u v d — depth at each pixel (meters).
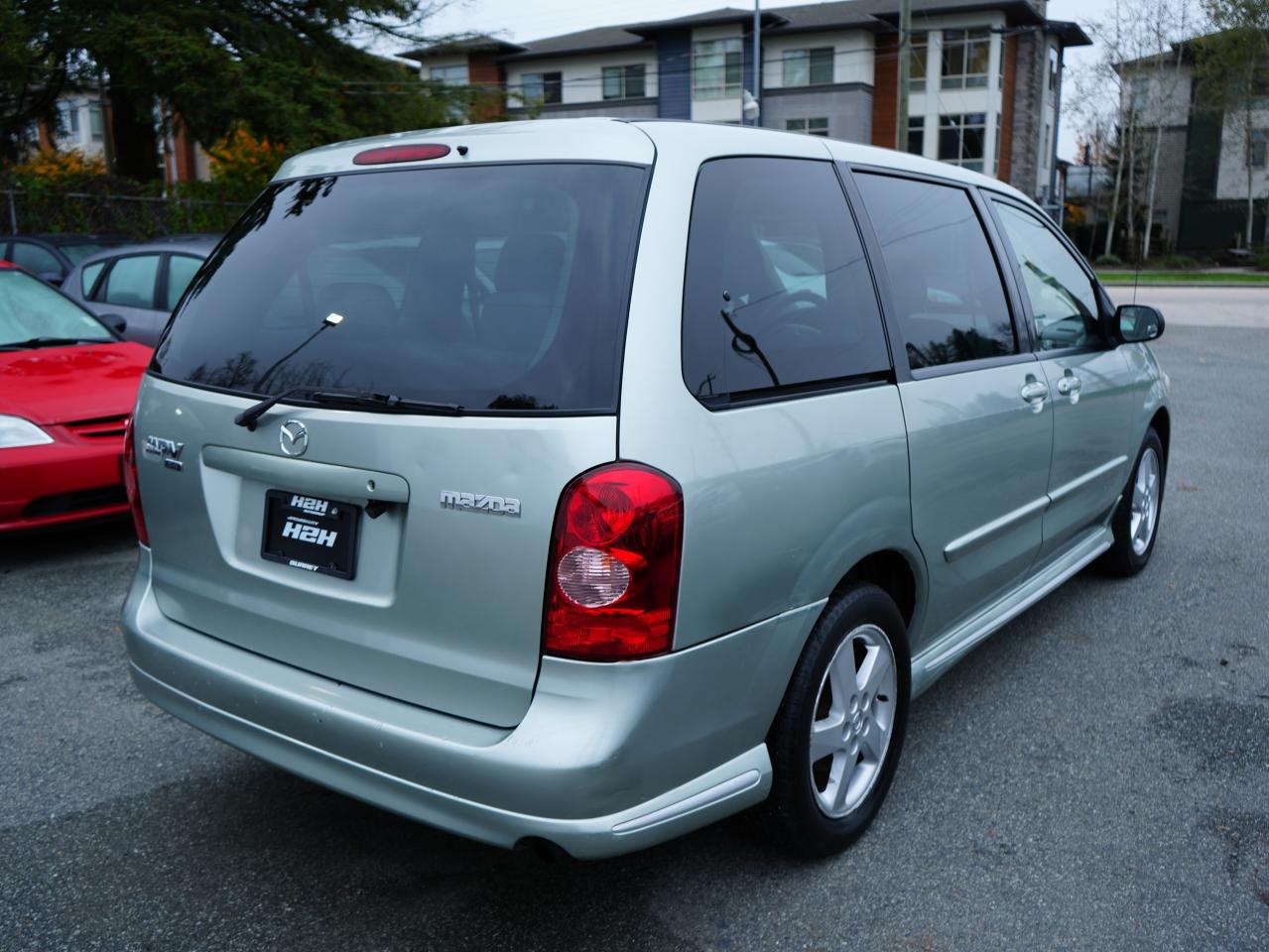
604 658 2.12
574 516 2.10
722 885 2.77
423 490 2.25
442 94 25.61
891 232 3.13
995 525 3.44
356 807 3.19
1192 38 46.06
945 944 2.53
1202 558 5.50
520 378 2.21
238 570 2.63
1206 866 2.84
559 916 2.65
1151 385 4.90
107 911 2.68
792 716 2.56
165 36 20.23
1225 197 50.84
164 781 3.33
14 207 20.31
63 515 5.29
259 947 2.54
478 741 2.20
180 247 8.52
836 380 2.71
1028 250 3.99
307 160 2.96
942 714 3.76
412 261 2.49
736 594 2.31
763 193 2.67
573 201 2.38
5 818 3.11
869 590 2.79
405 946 2.54
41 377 5.60
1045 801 3.17
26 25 20.89
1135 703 3.83
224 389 2.64
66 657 4.28
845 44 44.34
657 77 47.88
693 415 2.24
